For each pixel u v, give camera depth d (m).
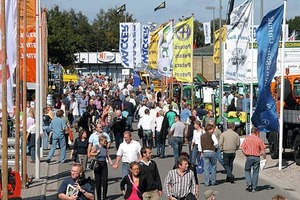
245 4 30.75
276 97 26.95
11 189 15.04
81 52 105.19
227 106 40.66
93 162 17.41
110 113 31.11
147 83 73.50
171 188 12.85
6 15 15.63
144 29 54.22
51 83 60.84
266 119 24.05
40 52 22.72
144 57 54.25
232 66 30.88
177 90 51.25
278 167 24.69
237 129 36.19
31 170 24.23
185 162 12.80
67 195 11.18
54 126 26.41
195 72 74.31
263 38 23.89
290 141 25.98
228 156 20.98
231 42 30.84
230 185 20.70
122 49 54.41
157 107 32.91
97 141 19.48
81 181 11.37
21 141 21.59
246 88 39.91
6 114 14.22
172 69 35.84
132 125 40.81
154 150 30.84
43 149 29.05
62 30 75.88
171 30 38.50
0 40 15.18
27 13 21.48
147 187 13.41
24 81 20.39
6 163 14.10
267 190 19.77
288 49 34.12
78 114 40.75
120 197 18.48
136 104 45.72
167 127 27.89
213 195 11.27
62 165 26.00
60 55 75.94
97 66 107.38
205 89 44.88
